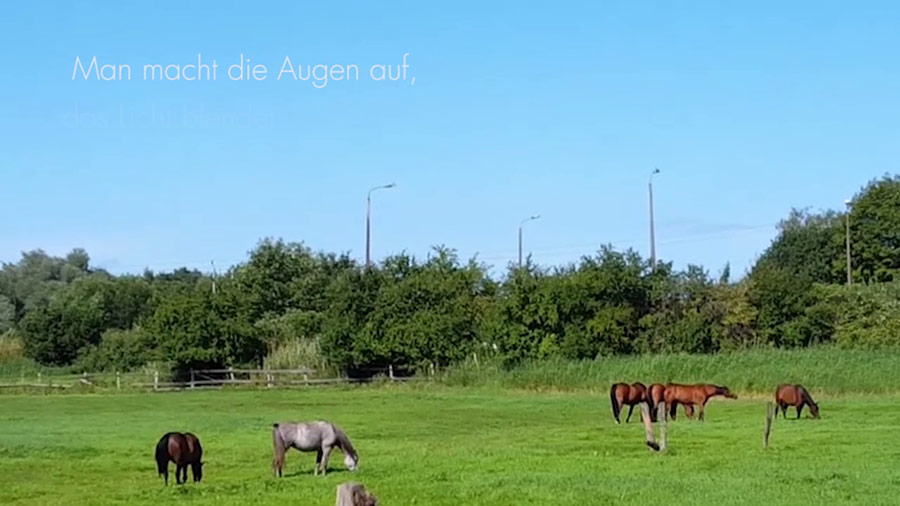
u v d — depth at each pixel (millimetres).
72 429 40188
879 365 57188
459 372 70562
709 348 72188
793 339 72250
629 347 71812
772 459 26531
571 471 24734
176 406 54688
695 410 46906
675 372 60625
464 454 29141
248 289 94875
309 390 68875
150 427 40906
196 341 74188
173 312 74938
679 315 73312
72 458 31203
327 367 75750
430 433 38750
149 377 73750
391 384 71625
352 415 47375
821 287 75688
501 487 21969
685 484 22078
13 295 123312
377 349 74312
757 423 38250
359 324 75875
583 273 72500
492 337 72688
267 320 84250
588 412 48188
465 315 75562
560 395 60812
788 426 36531
